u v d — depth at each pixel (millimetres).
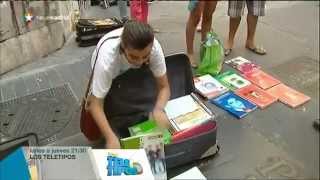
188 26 3043
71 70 2689
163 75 1901
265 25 4105
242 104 2777
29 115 2322
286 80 3143
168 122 1981
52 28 2887
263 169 2225
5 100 2383
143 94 1929
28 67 2703
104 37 1763
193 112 2098
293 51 3594
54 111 2412
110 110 1909
